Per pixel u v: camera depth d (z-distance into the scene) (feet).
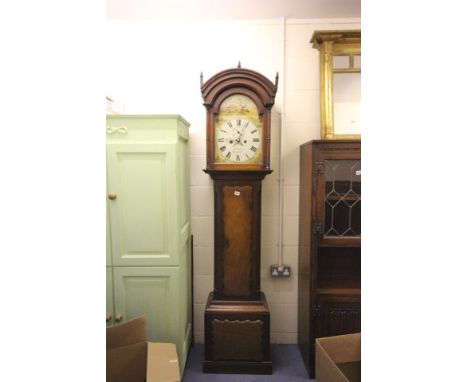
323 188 6.70
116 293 6.46
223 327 6.98
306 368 7.25
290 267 8.19
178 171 6.49
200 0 6.91
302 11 7.43
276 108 7.97
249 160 7.10
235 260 7.17
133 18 7.66
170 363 4.89
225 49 7.84
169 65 7.87
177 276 6.48
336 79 7.35
